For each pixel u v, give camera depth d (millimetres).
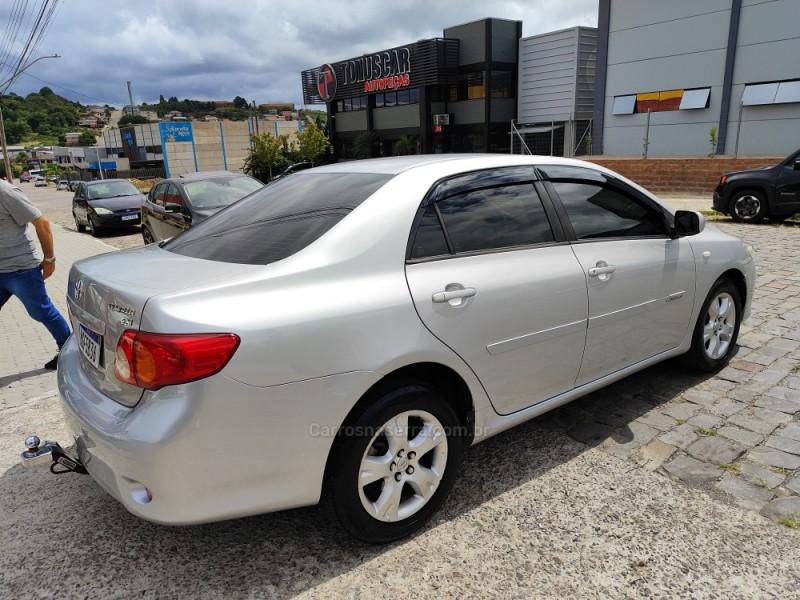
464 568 2348
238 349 1983
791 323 5066
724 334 4129
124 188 16547
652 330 3494
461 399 2672
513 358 2744
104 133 82062
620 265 3207
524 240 2873
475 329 2559
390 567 2369
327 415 2162
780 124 17109
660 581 2232
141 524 2727
